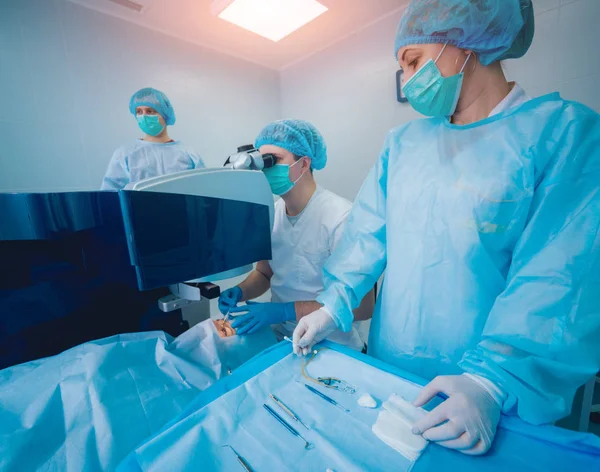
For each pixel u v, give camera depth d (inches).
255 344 29.4
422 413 17.8
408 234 26.9
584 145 19.5
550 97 22.7
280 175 38.4
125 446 17.8
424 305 26.4
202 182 22.8
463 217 23.9
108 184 72.4
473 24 21.0
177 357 24.5
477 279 24.3
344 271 29.1
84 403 19.9
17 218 23.3
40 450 17.3
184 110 89.3
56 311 27.2
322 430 16.9
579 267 17.5
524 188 21.8
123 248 23.8
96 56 72.9
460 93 24.8
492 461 14.9
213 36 87.8
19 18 62.8
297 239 41.9
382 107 87.0
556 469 14.4
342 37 91.7
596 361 16.9
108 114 75.6
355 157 95.7
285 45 94.7
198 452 15.4
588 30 55.9
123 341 25.3
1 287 24.8
